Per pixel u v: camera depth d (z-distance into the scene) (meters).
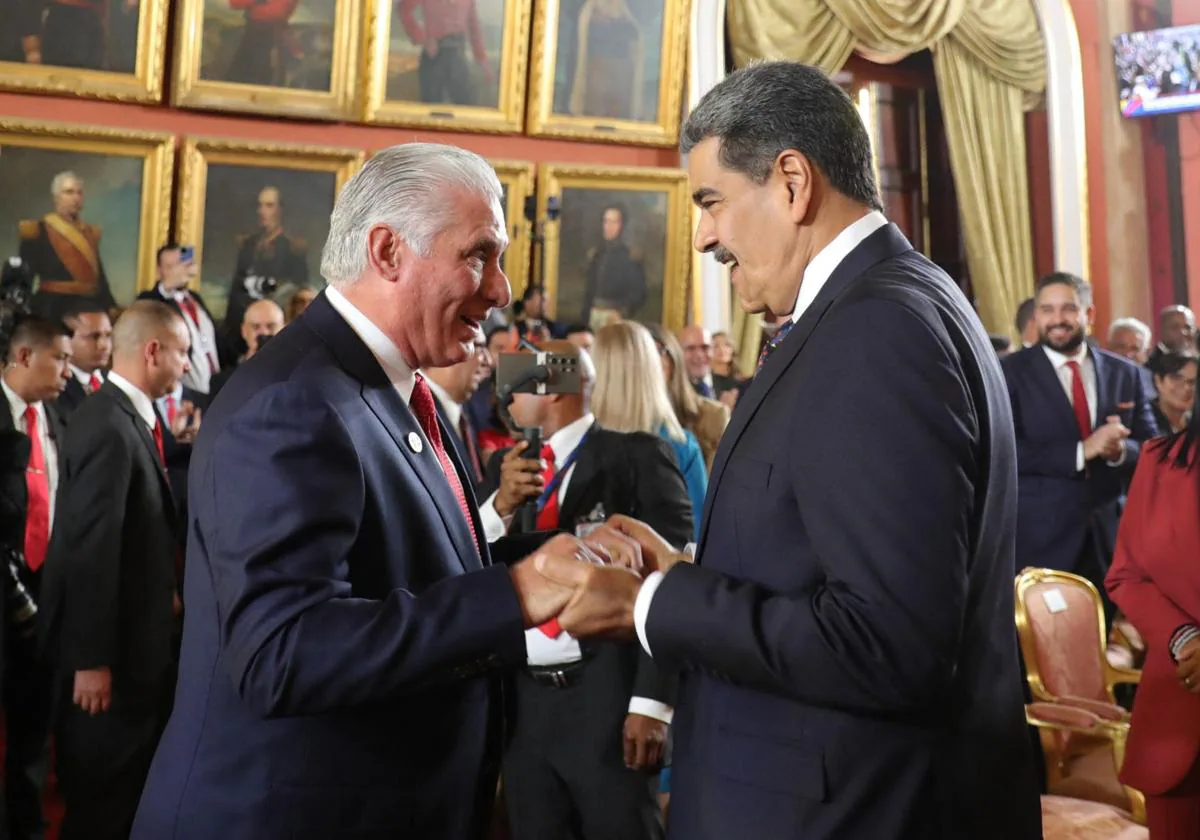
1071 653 3.94
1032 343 6.55
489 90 7.87
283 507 1.51
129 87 7.11
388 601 1.53
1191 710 2.90
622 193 8.16
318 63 7.48
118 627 3.64
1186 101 8.99
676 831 1.65
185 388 6.05
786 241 1.62
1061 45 9.10
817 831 1.48
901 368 1.44
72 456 3.66
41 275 7.00
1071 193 9.10
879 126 9.12
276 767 1.59
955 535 1.40
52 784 4.65
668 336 4.92
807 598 1.43
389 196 1.71
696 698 1.64
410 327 1.74
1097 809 3.24
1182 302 9.20
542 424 3.14
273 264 7.46
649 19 8.16
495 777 1.84
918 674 1.38
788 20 8.60
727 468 1.60
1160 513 3.02
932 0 8.81
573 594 1.55
